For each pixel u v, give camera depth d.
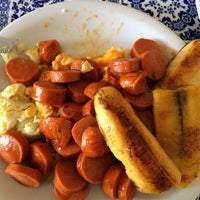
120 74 0.21
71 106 0.20
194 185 0.19
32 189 0.20
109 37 0.23
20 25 0.22
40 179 0.19
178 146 0.19
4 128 0.20
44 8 0.23
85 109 0.20
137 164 0.18
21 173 0.19
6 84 0.22
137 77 0.20
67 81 0.20
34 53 0.22
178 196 0.19
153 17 0.24
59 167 0.19
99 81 0.21
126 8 0.23
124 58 0.21
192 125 0.19
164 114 0.19
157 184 0.18
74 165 0.20
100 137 0.19
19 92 0.21
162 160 0.18
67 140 0.20
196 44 0.21
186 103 0.19
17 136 0.20
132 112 0.19
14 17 0.24
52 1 0.25
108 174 0.19
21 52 0.23
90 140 0.19
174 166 0.18
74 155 0.20
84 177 0.19
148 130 0.19
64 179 0.19
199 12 0.22
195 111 0.19
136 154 0.17
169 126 0.19
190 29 0.24
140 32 0.22
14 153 0.19
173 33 0.22
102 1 0.23
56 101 0.20
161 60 0.21
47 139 0.20
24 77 0.21
